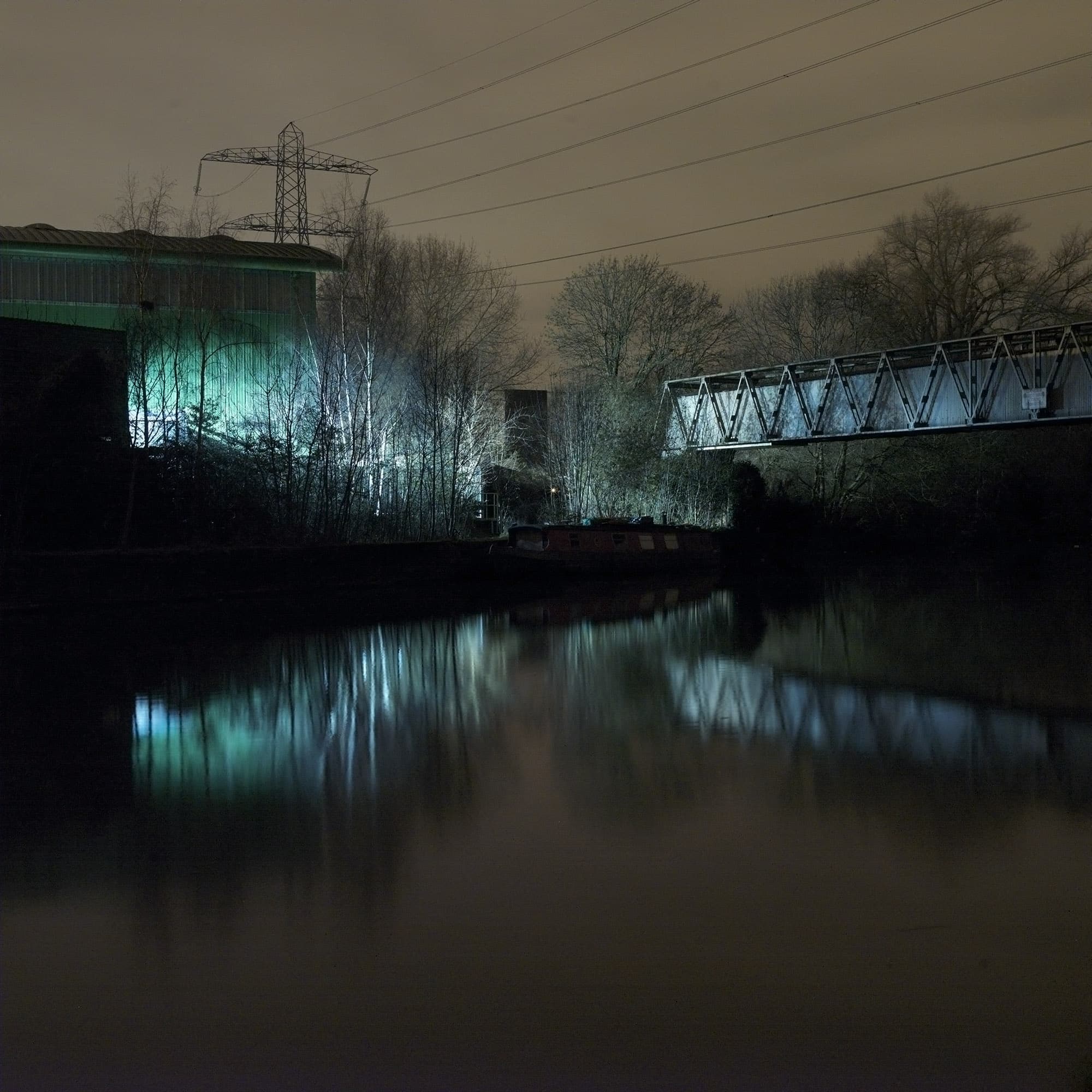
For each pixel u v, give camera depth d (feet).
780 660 76.18
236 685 63.72
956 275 191.93
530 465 194.80
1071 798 39.01
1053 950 25.67
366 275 146.10
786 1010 22.77
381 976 24.23
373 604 115.03
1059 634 90.17
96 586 99.25
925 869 31.42
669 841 33.99
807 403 155.84
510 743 48.47
